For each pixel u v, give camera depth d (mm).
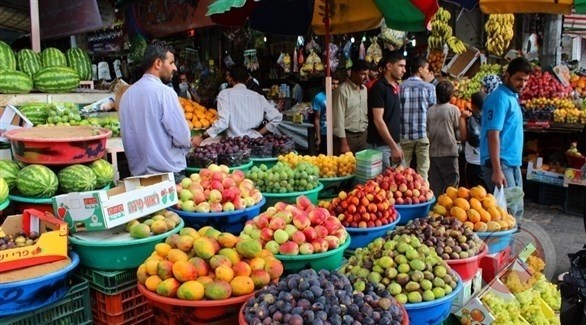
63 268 2465
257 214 3363
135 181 2975
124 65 10305
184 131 3623
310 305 2176
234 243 2588
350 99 5777
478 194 3643
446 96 6035
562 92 7797
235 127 5359
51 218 2646
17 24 6820
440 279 2666
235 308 2365
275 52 9922
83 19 5164
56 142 2963
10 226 2689
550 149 7926
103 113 4613
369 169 4387
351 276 2586
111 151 4000
